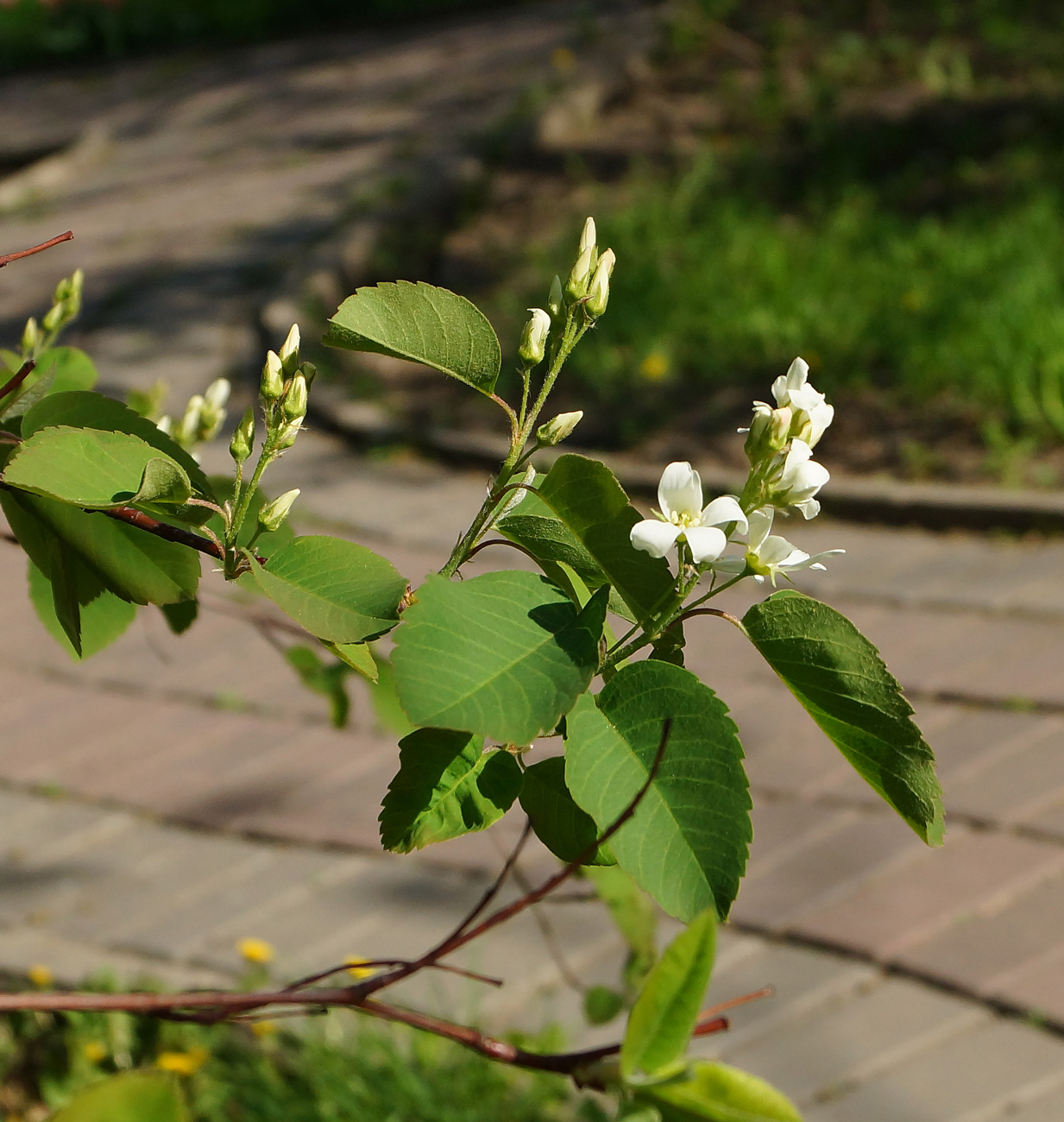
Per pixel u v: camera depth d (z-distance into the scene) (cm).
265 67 1506
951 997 294
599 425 645
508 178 1019
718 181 963
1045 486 546
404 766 86
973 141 965
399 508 583
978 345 651
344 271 862
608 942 317
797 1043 284
